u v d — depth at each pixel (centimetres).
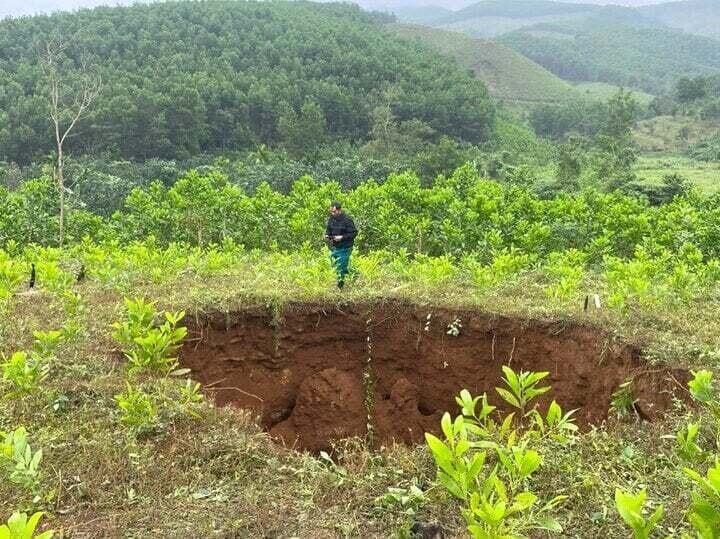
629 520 266
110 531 361
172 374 577
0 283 791
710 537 268
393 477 417
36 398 511
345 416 820
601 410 680
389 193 1711
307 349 833
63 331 627
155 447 451
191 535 356
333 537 359
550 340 758
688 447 382
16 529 275
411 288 883
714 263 979
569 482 404
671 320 738
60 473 405
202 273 1000
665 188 2698
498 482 309
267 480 416
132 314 582
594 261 1373
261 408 803
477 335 798
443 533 356
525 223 1461
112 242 1345
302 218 1642
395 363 841
